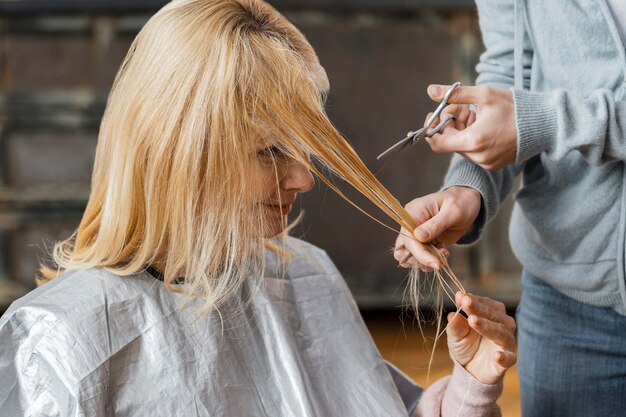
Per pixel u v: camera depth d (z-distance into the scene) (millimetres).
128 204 944
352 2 2791
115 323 926
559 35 1087
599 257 1116
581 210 1111
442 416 1090
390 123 2881
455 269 2941
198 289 987
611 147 1001
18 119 2797
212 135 919
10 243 2842
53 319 892
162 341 949
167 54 928
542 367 1226
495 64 1195
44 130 2811
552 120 982
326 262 1216
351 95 2857
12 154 2812
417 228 1005
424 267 1052
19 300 925
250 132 929
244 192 942
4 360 884
